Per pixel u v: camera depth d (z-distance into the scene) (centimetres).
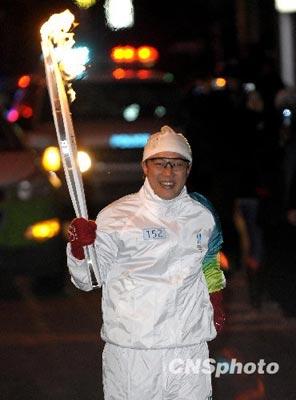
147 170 1167
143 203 1165
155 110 3431
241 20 4703
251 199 2244
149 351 1148
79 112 3406
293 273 2378
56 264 2239
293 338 1947
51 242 2219
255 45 2353
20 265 2214
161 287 1145
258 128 2238
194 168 2330
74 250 1149
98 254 1157
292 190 2212
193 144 2333
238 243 2634
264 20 4519
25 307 2241
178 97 3469
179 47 5978
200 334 1159
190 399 1162
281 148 2233
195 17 6356
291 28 4150
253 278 2202
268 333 1989
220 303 1199
